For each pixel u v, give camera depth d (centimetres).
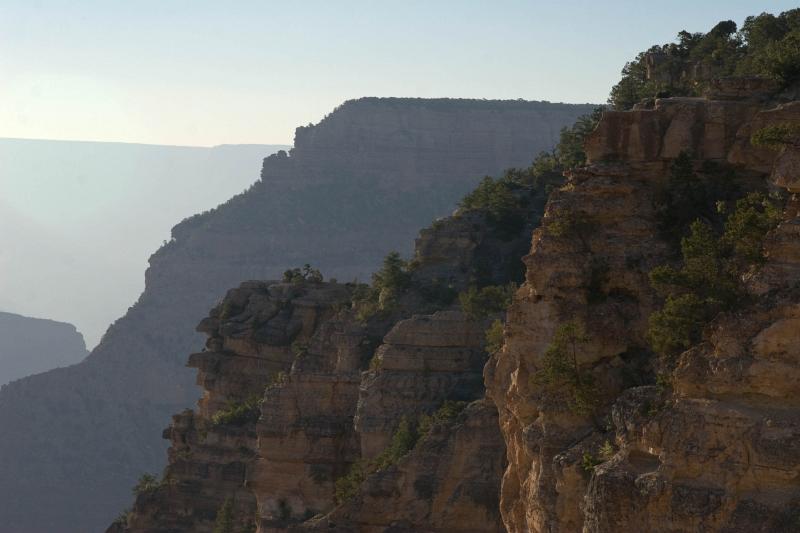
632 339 8062
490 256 16888
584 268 8238
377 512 11944
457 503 11581
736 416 6131
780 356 6184
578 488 7438
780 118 8231
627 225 8338
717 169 8481
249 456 17962
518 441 8519
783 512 5944
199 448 18412
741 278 7038
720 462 6138
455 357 13412
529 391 8262
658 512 6247
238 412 18525
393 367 13525
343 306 18888
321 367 16575
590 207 8400
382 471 12012
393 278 16662
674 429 6281
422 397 13288
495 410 11644
